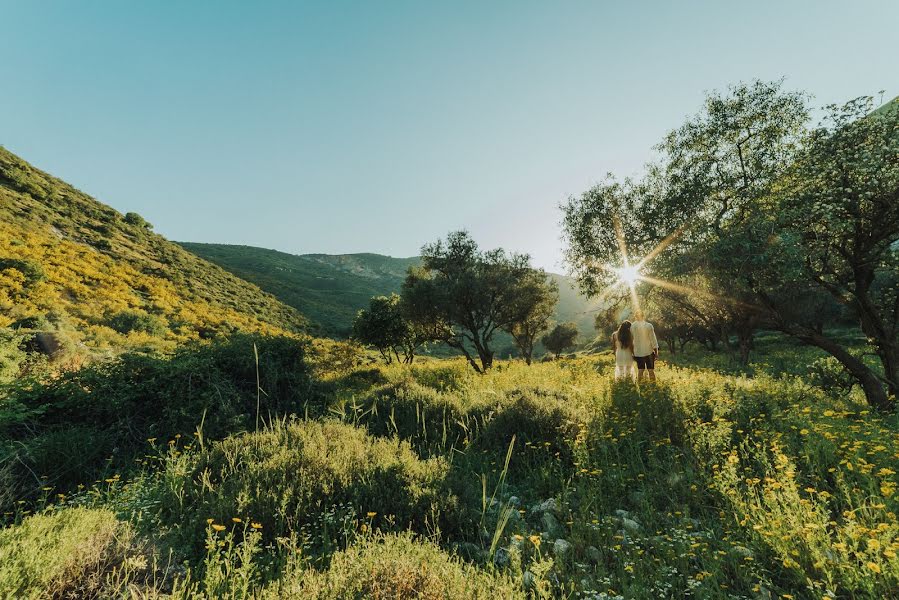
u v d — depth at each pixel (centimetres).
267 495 364
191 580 270
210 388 723
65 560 240
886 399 700
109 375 654
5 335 984
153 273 5259
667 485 411
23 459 464
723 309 870
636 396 693
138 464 541
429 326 1947
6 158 6325
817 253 737
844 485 324
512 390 838
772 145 915
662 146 1086
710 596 248
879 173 625
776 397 639
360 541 310
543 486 456
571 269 1316
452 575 256
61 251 4109
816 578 254
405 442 551
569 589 267
